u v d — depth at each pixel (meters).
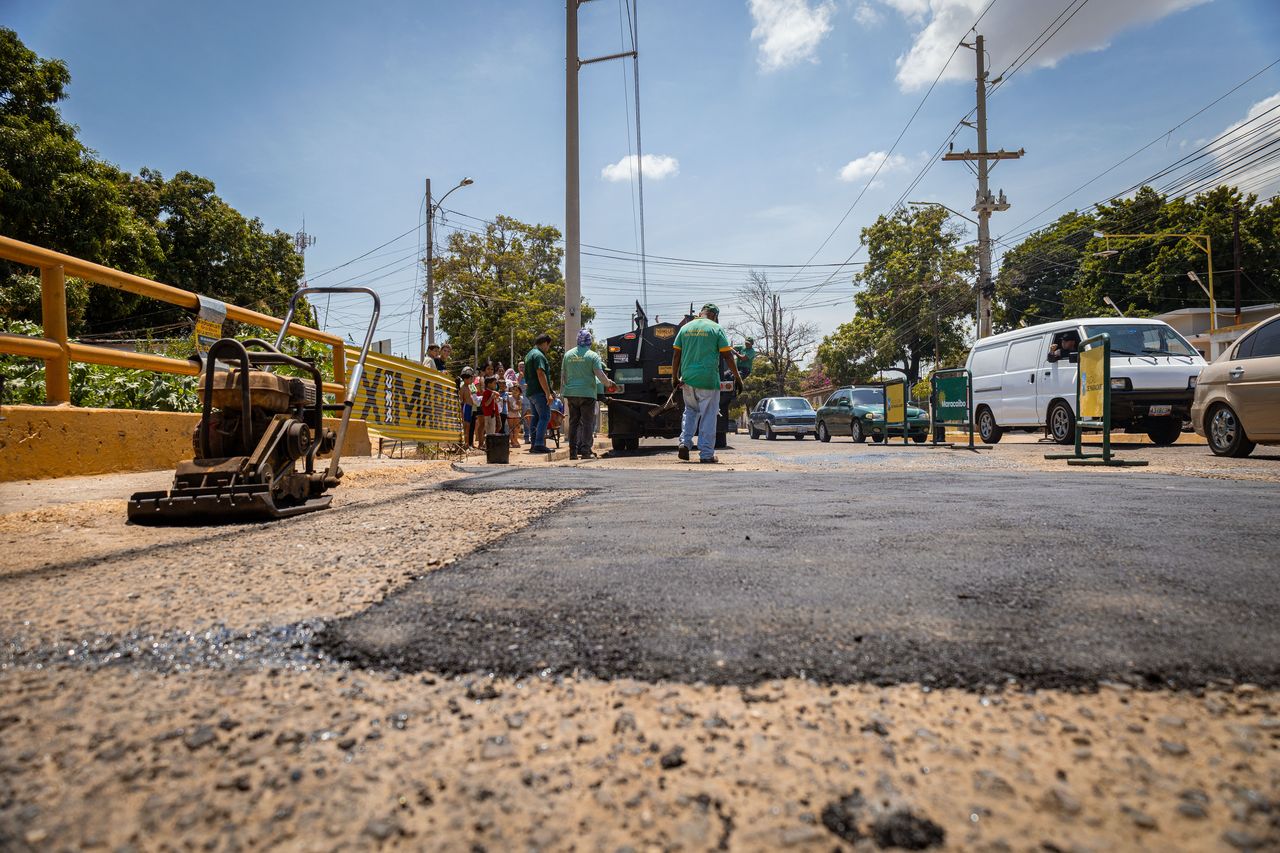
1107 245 36.44
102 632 1.55
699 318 8.49
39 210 15.91
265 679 1.30
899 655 1.38
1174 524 2.92
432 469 6.45
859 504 3.69
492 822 0.86
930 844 0.80
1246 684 1.23
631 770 0.98
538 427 11.31
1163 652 1.38
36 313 14.91
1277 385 7.54
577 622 1.60
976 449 11.09
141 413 5.36
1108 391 7.23
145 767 0.98
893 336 42.19
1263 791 0.90
